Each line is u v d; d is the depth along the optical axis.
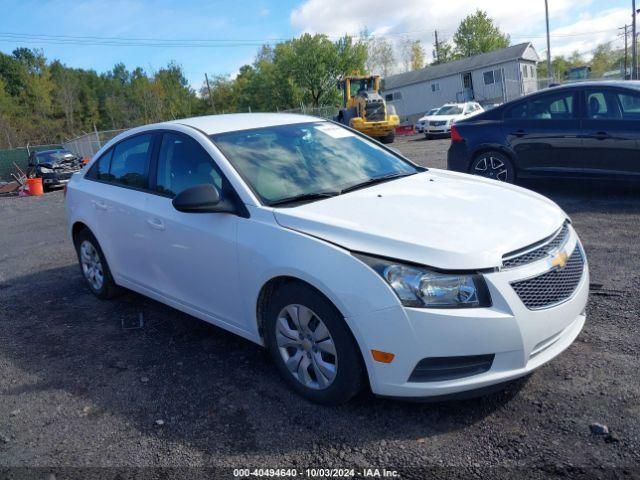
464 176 4.25
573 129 7.29
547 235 3.11
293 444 2.87
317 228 3.11
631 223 6.20
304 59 56.59
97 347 4.32
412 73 53.25
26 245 8.96
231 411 3.22
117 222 4.57
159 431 3.10
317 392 3.15
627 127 6.87
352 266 2.86
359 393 3.25
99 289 5.31
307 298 3.05
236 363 3.81
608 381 3.14
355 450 2.78
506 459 2.62
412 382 2.82
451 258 2.78
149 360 3.99
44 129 59.72
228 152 3.81
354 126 25.61
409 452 2.73
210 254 3.64
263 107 63.94
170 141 4.23
